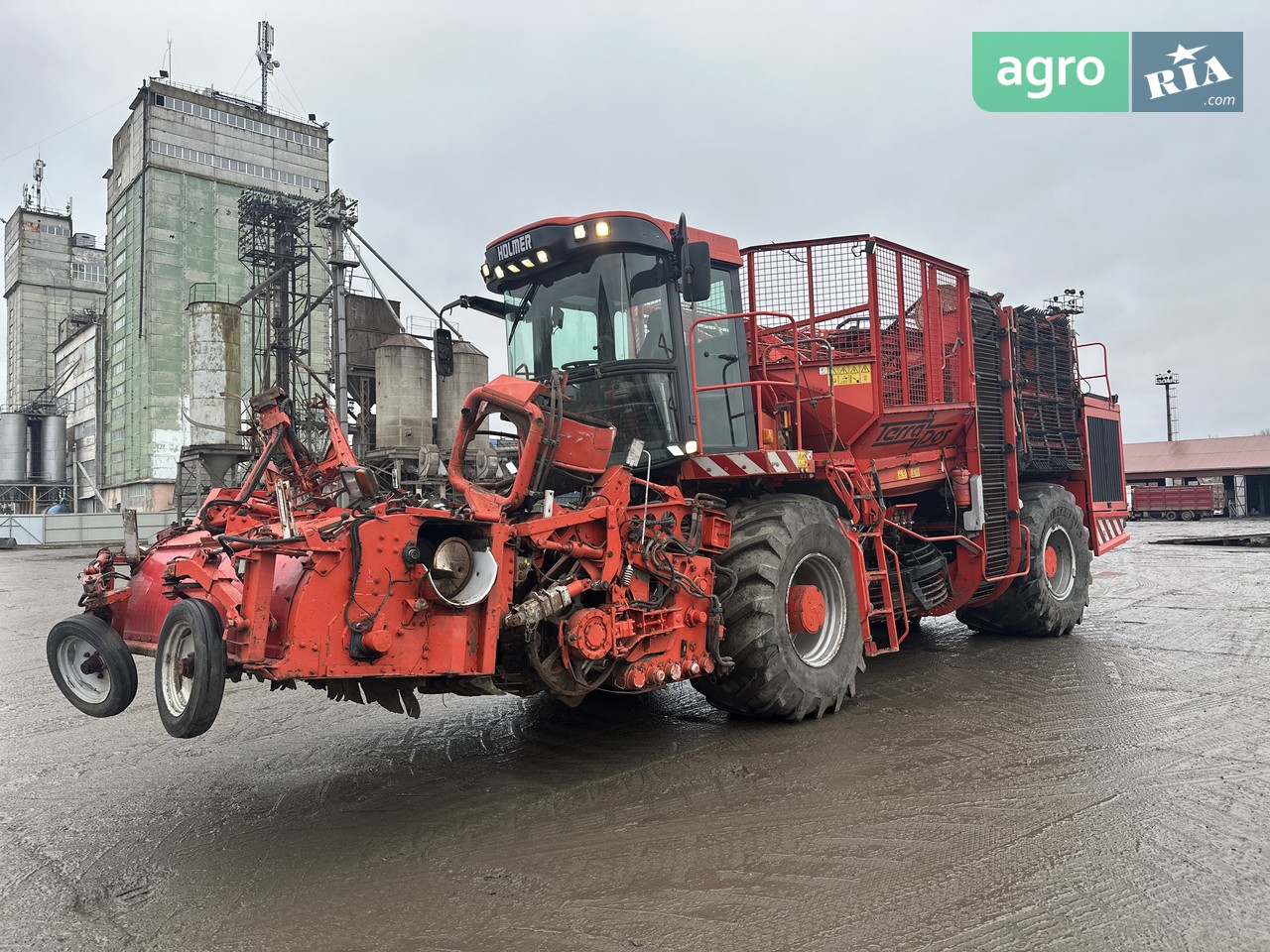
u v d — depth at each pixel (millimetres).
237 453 26234
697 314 5539
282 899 3029
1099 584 13180
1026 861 3223
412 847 3484
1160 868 3145
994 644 8000
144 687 6832
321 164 58094
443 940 2723
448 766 4586
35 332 75688
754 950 2625
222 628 3357
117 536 44438
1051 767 4328
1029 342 8297
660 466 5215
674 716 5531
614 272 5285
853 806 3832
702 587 4988
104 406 58594
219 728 5496
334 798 4102
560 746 4910
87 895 3082
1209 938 2658
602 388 5352
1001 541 7473
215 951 2674
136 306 52719
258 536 3604
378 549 3643
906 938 2680
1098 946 2617
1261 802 3787
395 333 29734
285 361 27562
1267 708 5402
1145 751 4559
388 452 24469
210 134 53531
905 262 6613
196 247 52656
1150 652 7391
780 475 5676
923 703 5723
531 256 5469
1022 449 7859
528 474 4293
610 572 4496
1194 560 17984
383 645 3559
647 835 3557
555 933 2752
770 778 4238
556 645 4293
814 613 5359
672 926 2783
